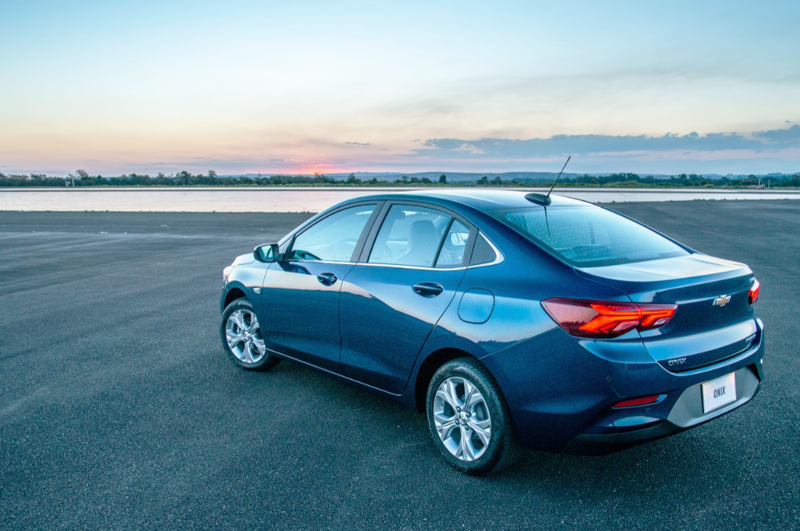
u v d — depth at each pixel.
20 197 71.88
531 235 2.97
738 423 3.56
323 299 3.82
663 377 2.50
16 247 15.16
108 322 6.66
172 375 4.74
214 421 3.79
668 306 2.51
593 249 2.99
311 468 3.13
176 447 3.42
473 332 2.85
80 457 3.31
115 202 51.41
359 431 3.61
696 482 2.89
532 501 2.76
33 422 3.83
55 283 9.51
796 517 2.56
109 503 2.81
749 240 13.31
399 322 3.26
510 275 2.83
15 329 6.42
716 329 2.73
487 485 2.92
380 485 2.94
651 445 3.32
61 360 5.22
